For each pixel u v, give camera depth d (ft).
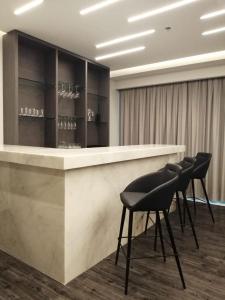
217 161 15.52
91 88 16.58
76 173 6.82
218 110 15.44
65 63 14.62
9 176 7.94
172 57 14.65
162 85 17.49
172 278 7.00
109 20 10.04
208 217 12.37
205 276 7.13
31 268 7.38
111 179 8.20
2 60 11.70
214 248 8.91
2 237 8.44
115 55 14.30
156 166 11.05
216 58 13.99
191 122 16.44
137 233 9.89
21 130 12.58
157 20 10.00
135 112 18.90
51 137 13.15
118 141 19.89
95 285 6.62
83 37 11.73
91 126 16.76
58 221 6.68
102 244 7.95
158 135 17.74
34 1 8.64
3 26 10.67
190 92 16.43
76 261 6.97
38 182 7.09
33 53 12.87
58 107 13.96
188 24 10.35
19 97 12.38
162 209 6.40
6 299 6.03
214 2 8.63
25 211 7.55
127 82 18.69
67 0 8.57
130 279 6.91
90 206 7.37
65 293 6.28
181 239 9.66
